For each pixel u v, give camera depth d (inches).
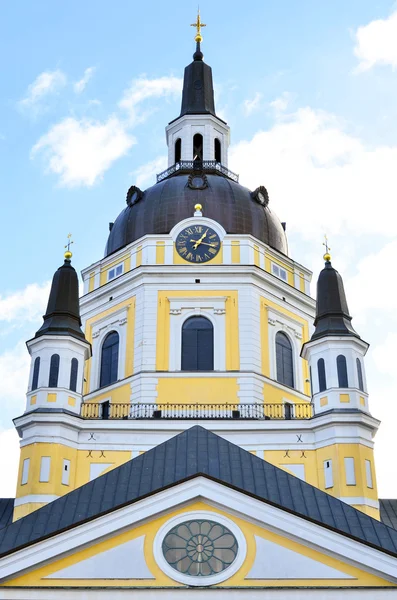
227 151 2694.4
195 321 2137.1
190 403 2026.3
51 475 1812.3
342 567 1274.6
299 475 1854.1
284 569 1273.4
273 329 2177.7
